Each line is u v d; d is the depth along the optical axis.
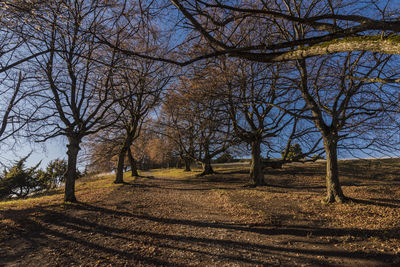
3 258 5.35
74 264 5.22
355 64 8.28
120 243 6.51
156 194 15.21
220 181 22.58
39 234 6.98
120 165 20.84
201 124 9.09
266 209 9.96
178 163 52.97
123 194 14.55
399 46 2.42
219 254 5.79
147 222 8.54
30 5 3.97
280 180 20.17
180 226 8.07
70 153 12.31
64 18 3.88
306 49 2.93
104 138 22.20
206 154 20.36
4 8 3.98
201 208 10.97
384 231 6.54
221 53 2.85
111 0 5.20
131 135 21.47
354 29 2.50
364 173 20.33
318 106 10.54
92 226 7.92
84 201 11.94
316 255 5.51
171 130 21.47
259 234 7.10
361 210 8.86
